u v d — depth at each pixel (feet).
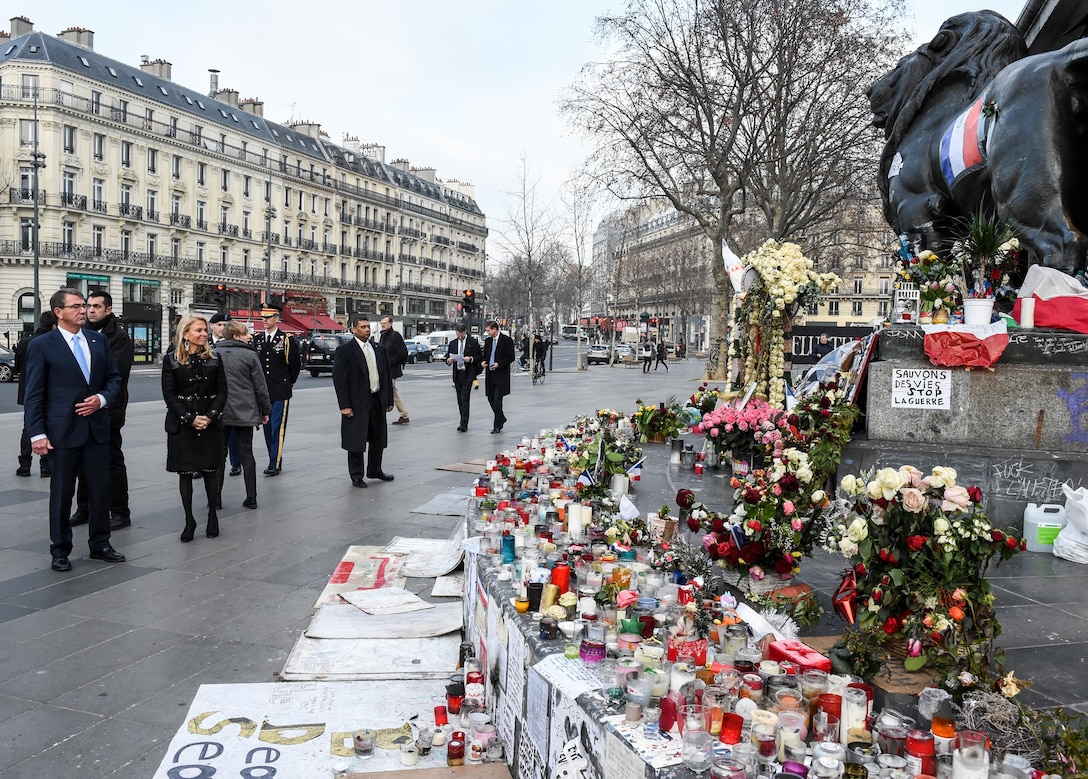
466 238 331.98
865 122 87.51
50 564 19.17
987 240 18.44
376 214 262.26
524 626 10.17
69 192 158.10
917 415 18.43
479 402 66.59
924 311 19.66
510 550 13.00
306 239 227.61
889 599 9.51
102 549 19.45
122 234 169.99
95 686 12.76
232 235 197.88
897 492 9.62
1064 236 18.99
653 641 9.23
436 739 10.96
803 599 10.94
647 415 30.58
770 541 11.71
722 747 7.24
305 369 113.09
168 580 18.10
